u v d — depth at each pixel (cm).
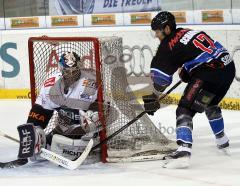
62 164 1122
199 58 1102
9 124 1747
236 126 1603
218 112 1230
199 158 1209
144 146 1211
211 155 1238
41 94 1165
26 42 2230
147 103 1134
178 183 1008
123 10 2294
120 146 1203
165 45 1099
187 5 2197
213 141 1395
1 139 1482
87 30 2161
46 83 1163
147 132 1230
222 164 1151
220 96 1186
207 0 2156
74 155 1148
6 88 2275
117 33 2111
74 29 2186
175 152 1117
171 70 1098
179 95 1978
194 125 1630
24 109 2020
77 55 1153
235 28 1862
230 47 1886
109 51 1173
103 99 1147
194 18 1970
